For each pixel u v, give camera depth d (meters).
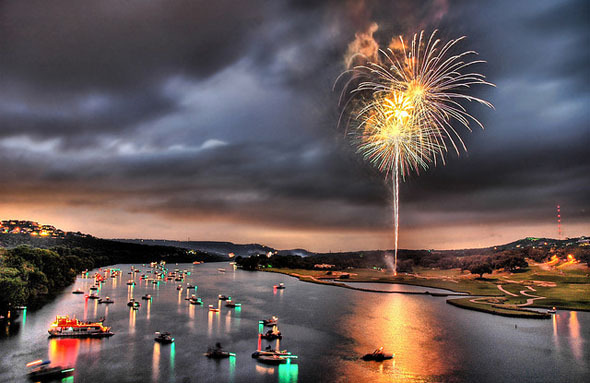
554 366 137.88
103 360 137.75
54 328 170.62
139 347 154.00
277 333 173.00
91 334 168.62
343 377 125.94
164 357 142.38
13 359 136.50
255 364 136.75
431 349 157.62
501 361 142.62
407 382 122.56
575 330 192.12
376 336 178.25
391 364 138.75
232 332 182.50
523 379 126.00
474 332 187.00
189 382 119.81
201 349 152.88
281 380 122.56
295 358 143.38
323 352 152.25
